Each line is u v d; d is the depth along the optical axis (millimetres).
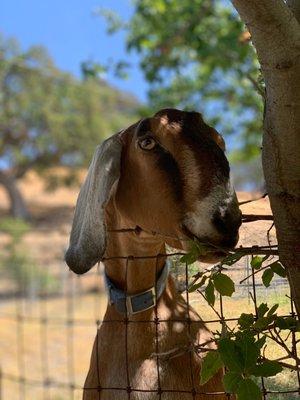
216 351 1050
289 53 1000
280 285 1281
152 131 1154
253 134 4375
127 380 1245
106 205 1208
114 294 1304
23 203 12219
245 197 1717
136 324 1270
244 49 3367
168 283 1316
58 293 5969
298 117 1024
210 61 3934
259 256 1209
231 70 3912
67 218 11508
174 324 1272
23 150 12805
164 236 1177
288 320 1063
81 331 4715
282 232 1071
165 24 3984
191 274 1398
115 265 1308
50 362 4125
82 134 12703
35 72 12570
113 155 1199
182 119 1156
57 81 12773
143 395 1235
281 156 1047
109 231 1256
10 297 6051
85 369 3932
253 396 973
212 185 1100
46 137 12617
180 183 1121
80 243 1225
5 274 6535
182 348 1220
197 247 1088
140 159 1165
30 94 12484
